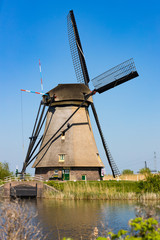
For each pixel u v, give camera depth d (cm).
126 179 3681
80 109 3856
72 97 3731
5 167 4369
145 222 495
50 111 3959
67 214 1816
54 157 3653
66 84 3641
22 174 3534
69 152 3628
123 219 1627
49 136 3822
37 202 2494
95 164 3641
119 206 2152
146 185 2694
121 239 529
